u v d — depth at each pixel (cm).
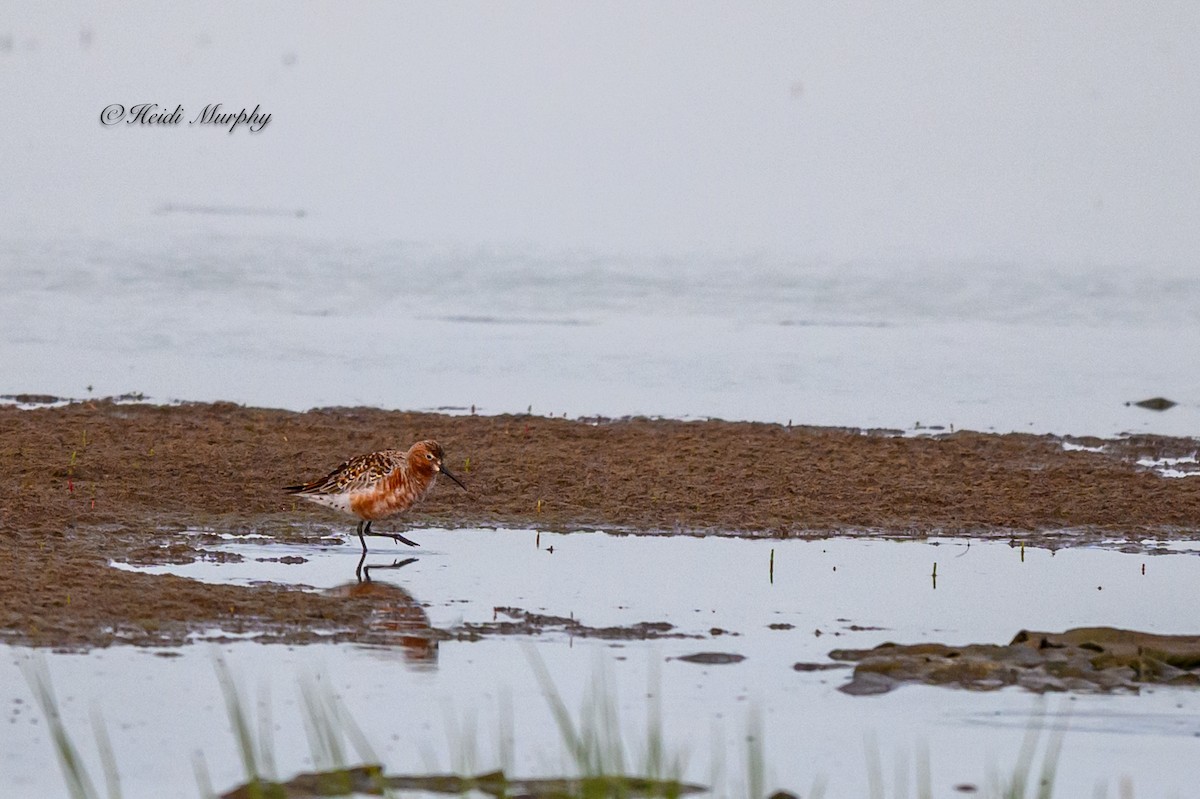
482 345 3180
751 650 1486
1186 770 1231
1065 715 1341
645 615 1580
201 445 2170
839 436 2370
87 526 1788
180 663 1396
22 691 1319
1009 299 3788
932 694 1384
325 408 2503
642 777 1178
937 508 2009
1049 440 2419
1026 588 1702
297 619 1525
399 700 1330
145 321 3291
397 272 3944
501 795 1141
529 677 1396
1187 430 2567
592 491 2036
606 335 3319
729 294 3806
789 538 1881
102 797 1134
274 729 1264
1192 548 1873
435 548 1798
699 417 2575
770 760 1231
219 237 4319
